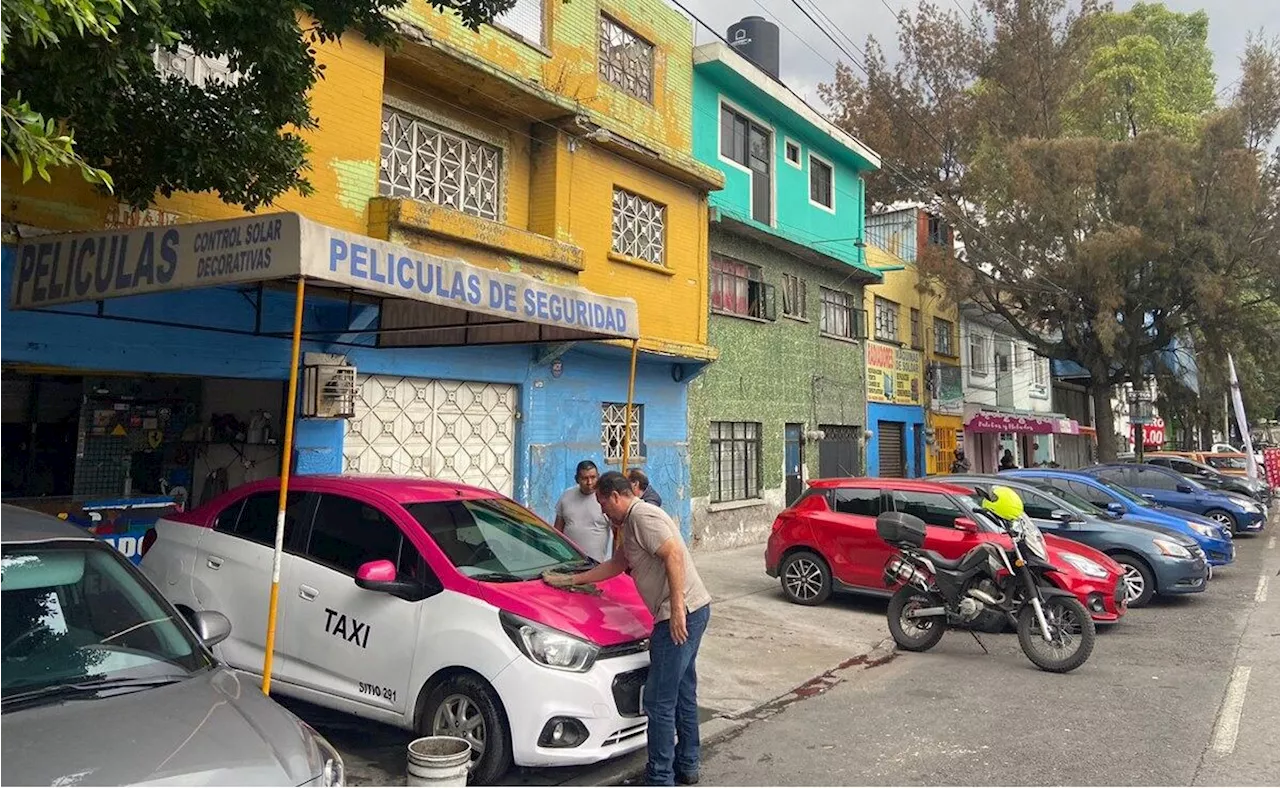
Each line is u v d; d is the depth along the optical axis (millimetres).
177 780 2502
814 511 10297
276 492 5730
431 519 5250
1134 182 20297
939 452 24016
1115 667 7520
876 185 26609
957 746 5461
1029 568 7691
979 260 22562
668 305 12805
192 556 5758
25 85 4082
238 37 4867
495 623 4598
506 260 9883
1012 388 29719
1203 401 32812
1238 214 20219
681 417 13516
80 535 3650
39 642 3168
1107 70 26094
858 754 5340
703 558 13562
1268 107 21000
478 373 9945
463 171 10180
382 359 8820
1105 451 23125
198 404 8547
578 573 5352
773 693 6781
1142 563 10461
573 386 11391
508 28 10258
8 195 6160
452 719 4660
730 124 15664
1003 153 21812
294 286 7223
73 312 6355
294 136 6254
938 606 8070
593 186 11438
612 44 12164
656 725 4539
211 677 3340
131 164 5562
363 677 4910
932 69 25750
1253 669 7352
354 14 5652
